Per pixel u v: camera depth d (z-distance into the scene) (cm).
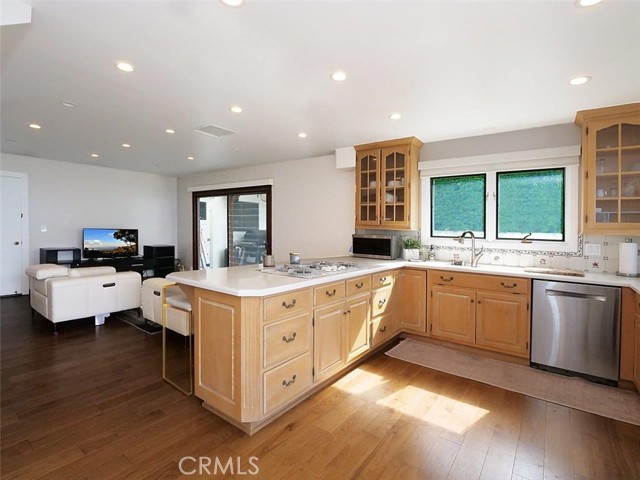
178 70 227
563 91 254
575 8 158
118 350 330
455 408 234
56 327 380
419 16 166
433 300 354
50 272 387
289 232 543
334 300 262
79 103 289
